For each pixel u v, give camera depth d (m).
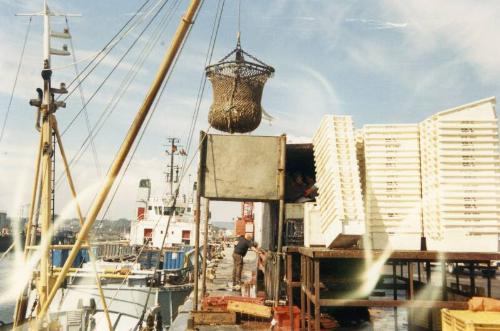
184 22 6.94
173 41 6.95
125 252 33.94
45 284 9.40
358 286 8.99
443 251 6.03
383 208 6.54
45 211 9.35
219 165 8.87
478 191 6.15
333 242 6.50
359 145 7.17
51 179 9.56
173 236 32.34
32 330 9.17
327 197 6.74
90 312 15.93
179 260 23.94
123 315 17.47
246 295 11.27
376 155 6.73
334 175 6.35
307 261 6.57
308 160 10.60
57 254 21.88
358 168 6.73
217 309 7.87
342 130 6.68
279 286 8.45
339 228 6.08
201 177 8.82
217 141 8.91
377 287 9.08
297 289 9.35
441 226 6.10
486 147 6.23
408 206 6.54
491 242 6.03
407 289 8.50
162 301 18.23
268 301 8.45
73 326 15.46
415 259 6.06
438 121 6.27
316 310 5.70
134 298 17.67
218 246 48.22
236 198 8.82
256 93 9.27
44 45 9.66
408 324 8.42
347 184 6.32
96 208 7.10
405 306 5.78
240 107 9.04
